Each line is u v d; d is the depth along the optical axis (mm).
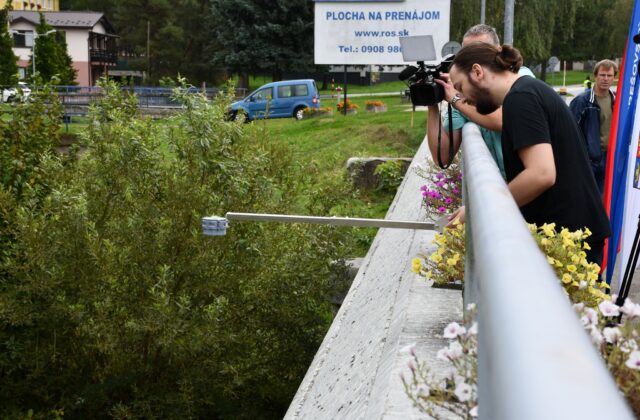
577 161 3201
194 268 7199
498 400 581
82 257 7066
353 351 4438
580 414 488
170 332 6648
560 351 551
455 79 3332
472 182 1729
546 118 3084
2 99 8641
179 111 7543
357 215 11156
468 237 2412
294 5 58062
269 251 7621
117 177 7531
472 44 3338
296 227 8062
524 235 931
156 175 7523
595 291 2896
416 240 5949
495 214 1124
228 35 59969
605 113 7328
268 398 7680
